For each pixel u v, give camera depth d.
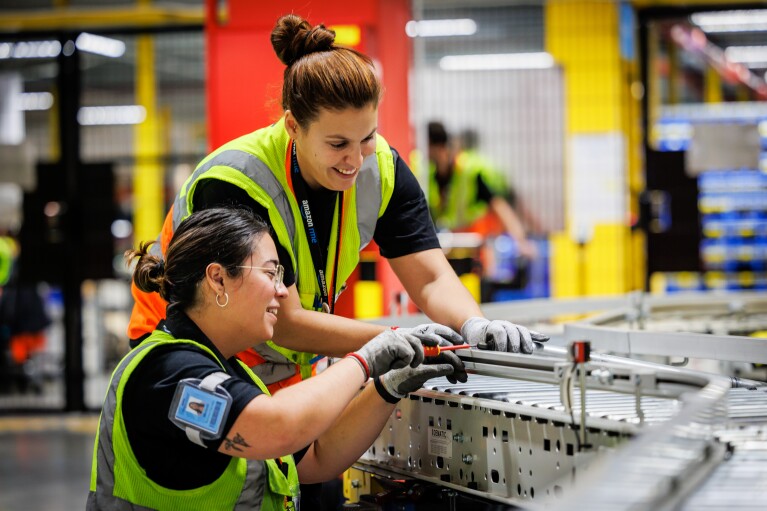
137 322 2.36
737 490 1.36
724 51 10.98
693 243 7.84
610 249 8.35
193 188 2.21
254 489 1.90
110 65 12.49
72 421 8.33
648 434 1.23
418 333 2.02
